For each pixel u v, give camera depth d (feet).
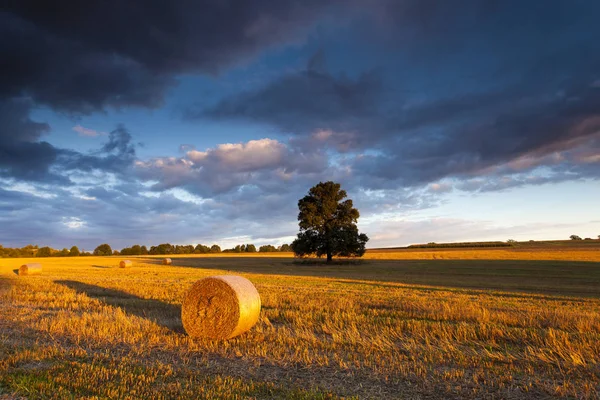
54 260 252.42
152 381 24.14
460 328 36.32
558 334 34.88
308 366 27.30
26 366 26.76
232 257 291.79
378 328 37.96
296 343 32.99
